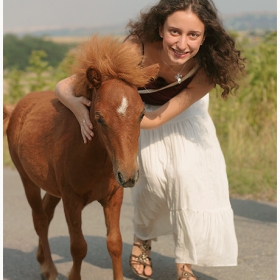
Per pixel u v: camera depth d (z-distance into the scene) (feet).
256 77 31.48
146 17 13.82
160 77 14.43
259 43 32.63
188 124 15.05
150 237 16.07
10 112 17.88
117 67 12.25
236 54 14.29
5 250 18.99
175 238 14.71
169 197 14.78
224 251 14.67
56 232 20.93
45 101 16.35
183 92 14.49
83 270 17.01
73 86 13.82
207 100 15.83
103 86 12.15
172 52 13.37
